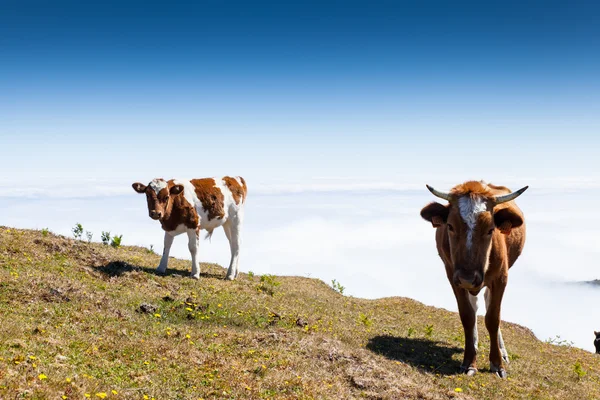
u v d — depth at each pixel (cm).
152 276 1731
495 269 1182
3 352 807
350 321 1730
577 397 1245
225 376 915
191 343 1077
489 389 1130
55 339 946
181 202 1845
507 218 1105
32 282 1321
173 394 806
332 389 934
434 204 1146
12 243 1666
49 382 729
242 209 2081
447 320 2228
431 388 1034
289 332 1293
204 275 2023
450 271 1254
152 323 1227
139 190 1809
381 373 1055
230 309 1512
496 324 1255
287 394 875
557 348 2120
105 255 1853
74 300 1291
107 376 827
